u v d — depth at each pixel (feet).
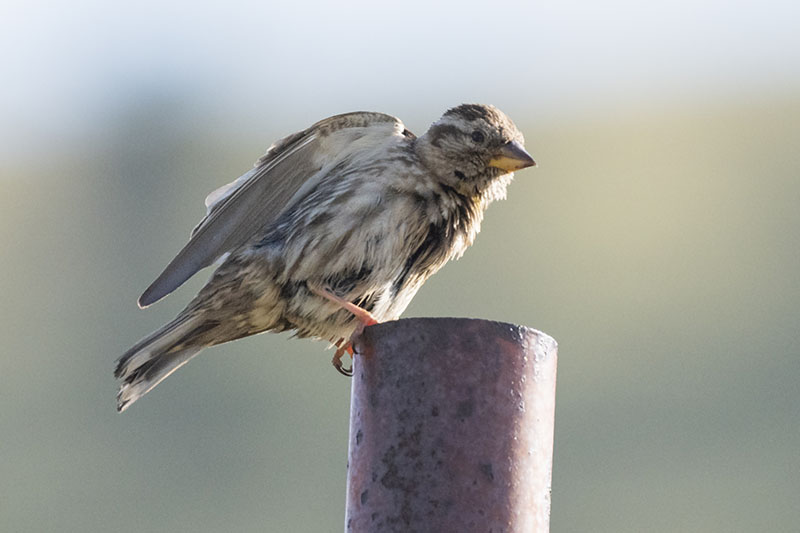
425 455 12.45
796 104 127.34
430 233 20.07
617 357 72.49
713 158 116.47
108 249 104.12
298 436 64.59
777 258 85.97
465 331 12.64
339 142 20.16
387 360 12.76
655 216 98.84
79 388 75.66
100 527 63.26
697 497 57.06
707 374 69.26
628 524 55.98
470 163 20.18
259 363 69.77
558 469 59.98
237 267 19.71
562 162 119.65
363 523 12.63
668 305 78.89
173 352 20.49
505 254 89.20
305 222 19.61
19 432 70.38
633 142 125.08
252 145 137.59
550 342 13.03
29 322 83.97
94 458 66.74
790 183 106.11
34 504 65.10
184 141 134.72
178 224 114.01
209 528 62.44
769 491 57.88
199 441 65.98
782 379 66.74
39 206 115.65
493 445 12.48
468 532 12.29
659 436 62.13
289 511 61.11
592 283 83.66
